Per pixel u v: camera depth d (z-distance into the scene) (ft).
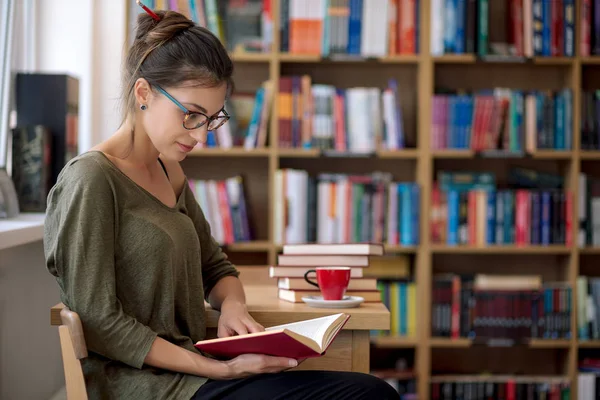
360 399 4.85
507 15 11.70
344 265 6.30
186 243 5.47
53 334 9.18
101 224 4.93
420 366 11.22
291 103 11.07
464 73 12.01
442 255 12.09
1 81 8.76
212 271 6.27
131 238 5.12
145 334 4.88
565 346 11.47
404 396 11.23
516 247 11.22
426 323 11.21
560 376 11.73
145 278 5.15
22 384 8.00
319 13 11.08
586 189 11.35
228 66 5.26
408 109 11.93
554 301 11.36
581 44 11.27
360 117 11.13
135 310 5.16
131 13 10.87
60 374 9.49
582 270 12.15
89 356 4.96
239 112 11.26
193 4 10.91
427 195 11.18
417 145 11.73
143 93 5.21
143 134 5.42
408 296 11.34
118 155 5.34
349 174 11.94
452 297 11.27
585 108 11.37
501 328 11.34
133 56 5.32
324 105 11.10
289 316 5.70
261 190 11.93
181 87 5.08
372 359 11.91
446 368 12.08
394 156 11.21
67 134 9.24
